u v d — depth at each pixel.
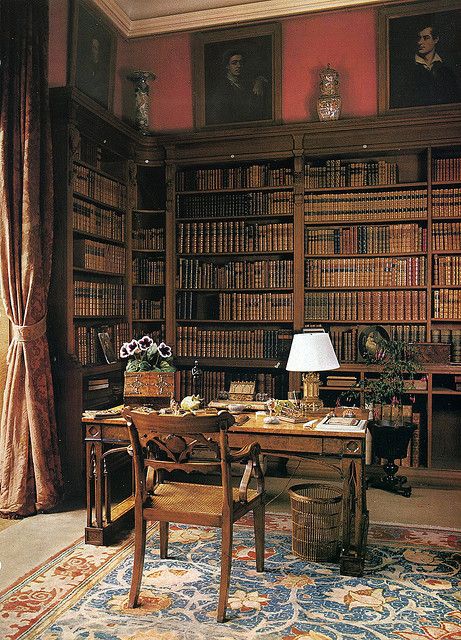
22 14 5.22
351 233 6.51
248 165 6.99
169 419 3.46
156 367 4.90
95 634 3.21
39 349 5.30
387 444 5.88
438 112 6.05
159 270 7.02
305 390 4.99
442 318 6.30
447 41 6.43
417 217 6.34
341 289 6.66
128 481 6.25
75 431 5.54
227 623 3.34
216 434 3.48
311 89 6.82
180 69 7.22
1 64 5.25
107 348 6.29
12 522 4.99
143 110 6.98
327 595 3.68
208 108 7.13
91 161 6.26
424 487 6.11
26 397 5.18
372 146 6.34
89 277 6.46
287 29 6.87
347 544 3.99
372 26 6.64
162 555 4.24
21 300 5.24
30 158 5.20
